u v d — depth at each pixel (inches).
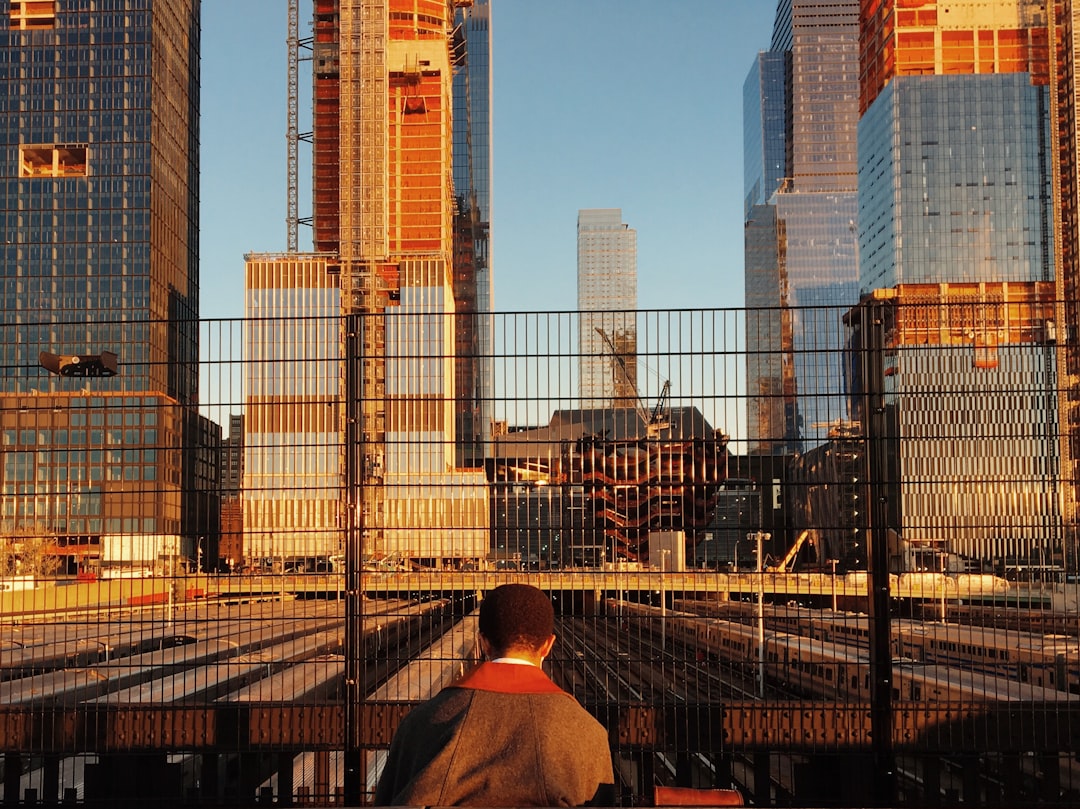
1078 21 7204.7
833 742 413.7
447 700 154.4
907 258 7293.3
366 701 415.2
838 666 418.9
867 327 419.2
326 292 5738.2
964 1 7514.8
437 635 478.6
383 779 157.9
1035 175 7249.0
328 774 423.5
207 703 420.5
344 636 421.7
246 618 421.7
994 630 406.3
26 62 6540.4
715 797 190.9
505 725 149.9
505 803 143.7
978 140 7322.8
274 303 5777.6
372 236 6879.9
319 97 7800.2
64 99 6525.6
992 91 7352.4
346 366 420.2
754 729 415.8
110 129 6501.0
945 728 410.9
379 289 6742.1
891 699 412.5
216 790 422.3
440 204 7377.0
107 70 6545.3
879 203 7726.4
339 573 419.8
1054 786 402.6
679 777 415.8
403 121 7460.6
